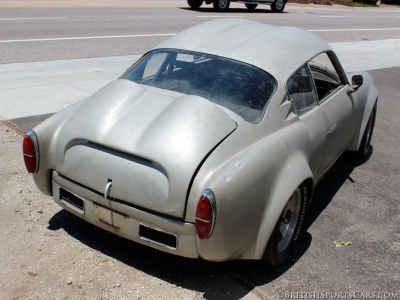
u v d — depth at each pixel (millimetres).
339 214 4703
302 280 3615
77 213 3559
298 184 3512
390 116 8078
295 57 4148
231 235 3109
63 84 8125
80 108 3686
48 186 3771
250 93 3715
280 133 3672
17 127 6051
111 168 3273
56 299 3203
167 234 3174
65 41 12188
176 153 3123
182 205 3080
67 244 3799
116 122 3428
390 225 4559
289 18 22641
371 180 5566
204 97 3686
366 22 24547
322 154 4305
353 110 5117
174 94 3717
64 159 3539
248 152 3320
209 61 3971
